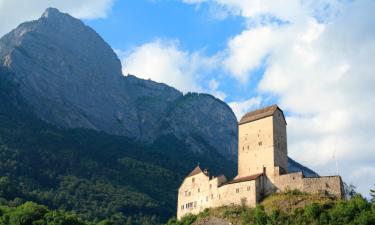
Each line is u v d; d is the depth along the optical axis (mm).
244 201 175625
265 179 179125
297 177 171875
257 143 187625
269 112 189000
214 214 178500
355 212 150000
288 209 161625
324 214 152375
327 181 166375
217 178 188750
